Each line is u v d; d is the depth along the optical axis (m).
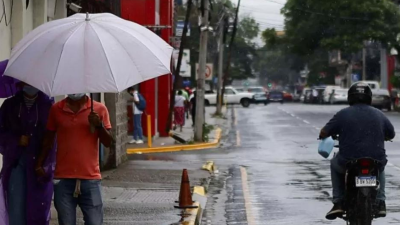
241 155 39.47
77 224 17.48
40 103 13.15
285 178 29.08
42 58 11.46
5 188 13.19
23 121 13.04
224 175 30.44
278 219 19.69
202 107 47.81
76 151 12.48
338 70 154.62
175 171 30.19
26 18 21.06
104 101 30.56
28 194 13.19
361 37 101.00
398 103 96.06
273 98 137.38
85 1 27.80
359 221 14.91
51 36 11.63
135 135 44.66
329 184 27.08
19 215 13.20
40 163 12.89
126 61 11.48
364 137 15.05
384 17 100.75
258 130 60.84
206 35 47.97
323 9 102.06
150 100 48.72
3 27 19.11
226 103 115.56
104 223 17.86
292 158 37.56
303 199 23.38
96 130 12.58
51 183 13.35
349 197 15.23
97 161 12.77
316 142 47.84
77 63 11.34
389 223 18.66
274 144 46.94
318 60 155.25
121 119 32.69
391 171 30.69
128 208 20.33
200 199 23.41
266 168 32.91
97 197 12.70
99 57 11.39
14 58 11.66
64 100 12.69
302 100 146.75
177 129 60.97
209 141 47.62
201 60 48.00
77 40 11.54
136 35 11.82
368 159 14.90
